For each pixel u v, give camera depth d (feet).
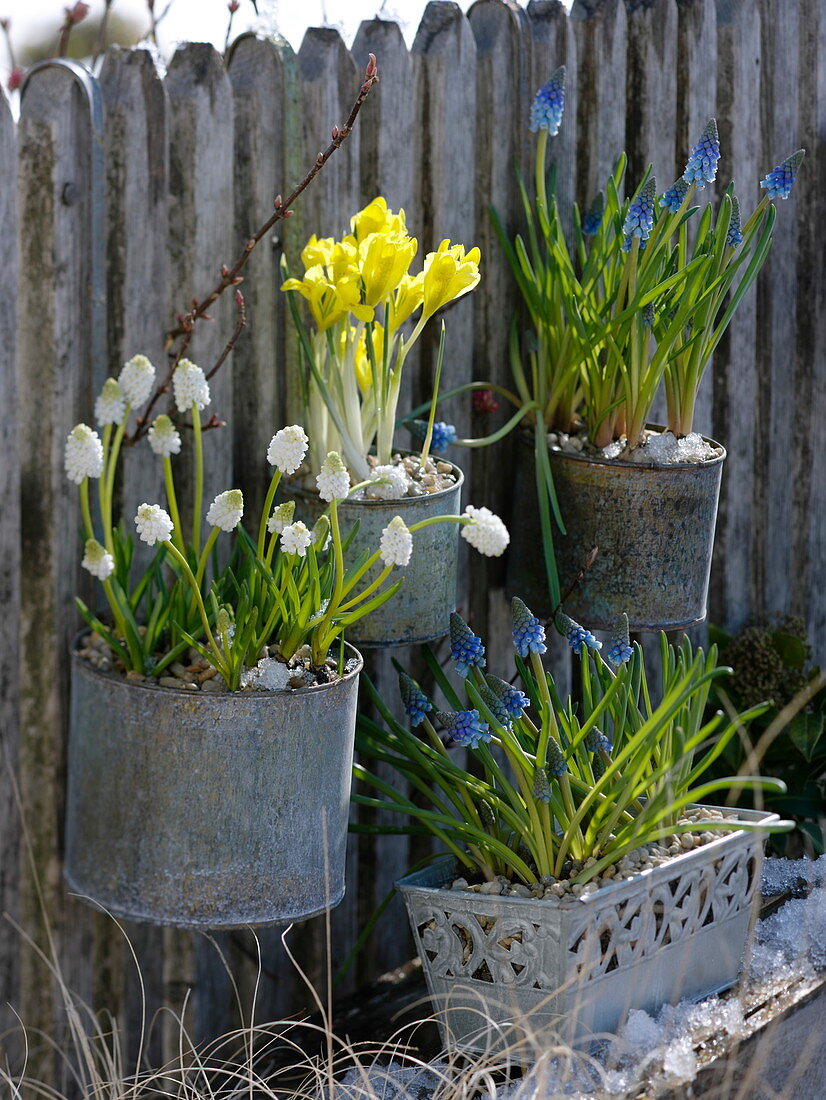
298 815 5.32
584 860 5.75
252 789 5.19
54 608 6.11
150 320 6.27
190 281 6.36
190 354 6.41
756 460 9.27
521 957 5.41
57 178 5.83
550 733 5.98
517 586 7.38
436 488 6.30
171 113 6.21
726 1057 5.57
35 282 5.88
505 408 7.75
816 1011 6.22
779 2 8.78
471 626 7.73
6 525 5.97
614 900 5.44
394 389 6.28
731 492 8.96
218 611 5.31
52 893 6.31
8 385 5.88
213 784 5.16
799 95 9.14
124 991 6.63
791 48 8.94
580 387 7.22
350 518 6.05
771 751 8.43
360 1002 6.98
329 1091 5.60
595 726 6.01
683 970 5.78
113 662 5.51
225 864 5.23
